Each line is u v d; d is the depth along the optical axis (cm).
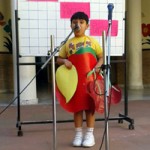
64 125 636
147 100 940
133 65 1166
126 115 619
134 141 521
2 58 1118
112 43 595
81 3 577
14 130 603
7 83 1130
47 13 575
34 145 507
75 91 471
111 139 532
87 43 479
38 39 576
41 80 1410
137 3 1158
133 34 1160
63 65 481
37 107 834
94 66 476
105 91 395
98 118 636
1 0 1098
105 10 582
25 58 838
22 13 569
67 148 487
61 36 579
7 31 1110
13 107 838
